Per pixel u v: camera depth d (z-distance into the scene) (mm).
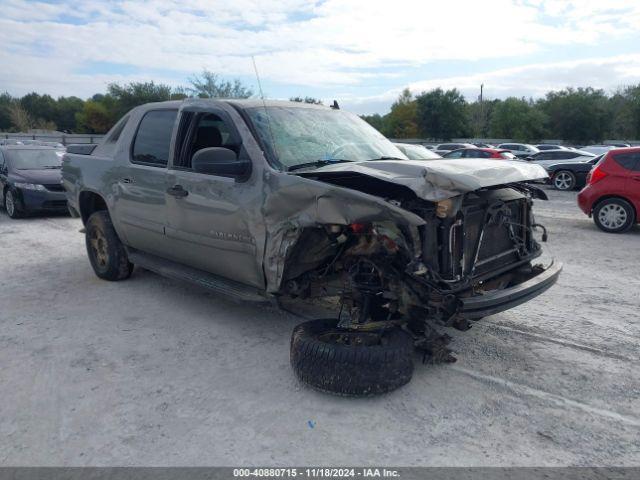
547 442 3041
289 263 3869
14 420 3307
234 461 2885
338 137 4680
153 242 5355
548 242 8805
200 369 3988
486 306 3551
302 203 3648
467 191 3320
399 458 2898
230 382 3777
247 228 4070
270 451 2969
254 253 4059
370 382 3377
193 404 3475
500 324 4895
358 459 2891
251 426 3213
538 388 3670
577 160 18438
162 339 4566
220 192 4277
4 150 12453
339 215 3430
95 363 4105
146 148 5359
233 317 5074
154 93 54469
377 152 4723
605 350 4312
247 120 4312
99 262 6371
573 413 3348
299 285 4039
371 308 3762
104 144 6145
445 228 3475
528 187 4391
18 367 4043
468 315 3543
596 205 9844
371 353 3365
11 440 3096
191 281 4836
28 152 12453
